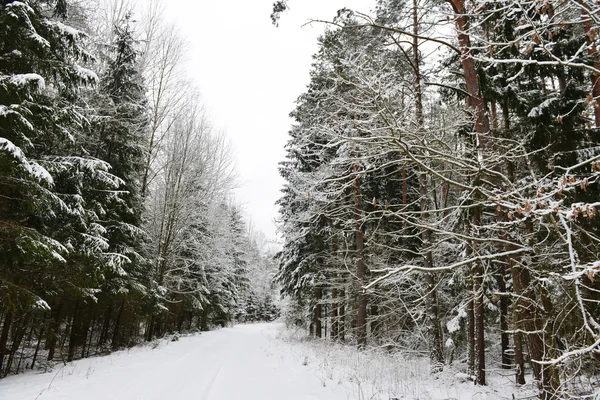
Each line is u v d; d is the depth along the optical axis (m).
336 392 7.46
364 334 15.00
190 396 7.21
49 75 8.48
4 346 9.22
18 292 7.82
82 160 9.67
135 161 15.91
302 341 19.88
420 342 14.90
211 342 20.72
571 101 7.37
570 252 3.19
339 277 17.08
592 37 3.42
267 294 67.62
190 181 20.81
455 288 12.45
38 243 7.30
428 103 9.97
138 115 16.28
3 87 6.79
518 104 8.06
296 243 19.27
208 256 24.47
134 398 6.79
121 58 15.20
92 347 16.47
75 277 9.69
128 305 16.61
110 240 13.52
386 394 7.31
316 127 5.73
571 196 6.67
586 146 7.59
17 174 7.38
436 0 7.64
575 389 4.21
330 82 13.74
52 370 9.79
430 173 4.75
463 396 7.70
